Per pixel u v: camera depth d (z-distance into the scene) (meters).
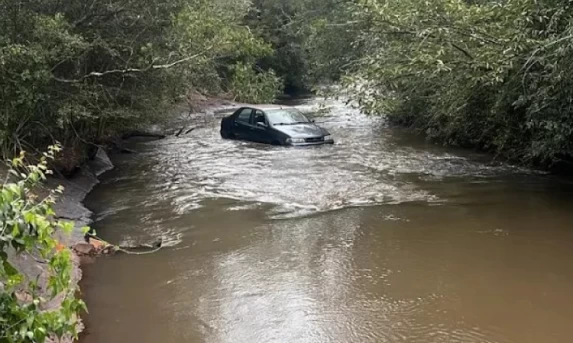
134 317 5.91
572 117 10.73
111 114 11.80
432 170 12.75
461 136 15.59
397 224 8.84
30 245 3.38
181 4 12.66
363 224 8.90
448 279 6.68
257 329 5.56
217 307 6.09
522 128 12.63
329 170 12.82
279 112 17.23
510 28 10.60
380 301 6.12
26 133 10.83
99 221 9.48
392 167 13.12
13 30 10.13
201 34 12.80
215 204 10.31
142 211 10.01
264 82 31.20
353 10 15.82
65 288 3.66
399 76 13.01
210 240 8.34
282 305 6.08
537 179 11.67
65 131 11.77
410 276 6.80
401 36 12.84
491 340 5.22
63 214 9.35
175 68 12.72
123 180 12.66
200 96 28.67
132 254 7.84
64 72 11.05
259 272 7.05
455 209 9.58
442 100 14.20
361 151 15.31
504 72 10.57
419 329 5.46
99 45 11.05
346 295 6.30
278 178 12.16
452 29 11.07
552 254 7.38
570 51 9.12
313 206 10.02
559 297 6.13
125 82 12.51
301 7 28.91
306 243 8.09
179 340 5.40
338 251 7.73
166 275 7.05
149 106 13.34
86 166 13.20
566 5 9.88
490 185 11.23
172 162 14.62
